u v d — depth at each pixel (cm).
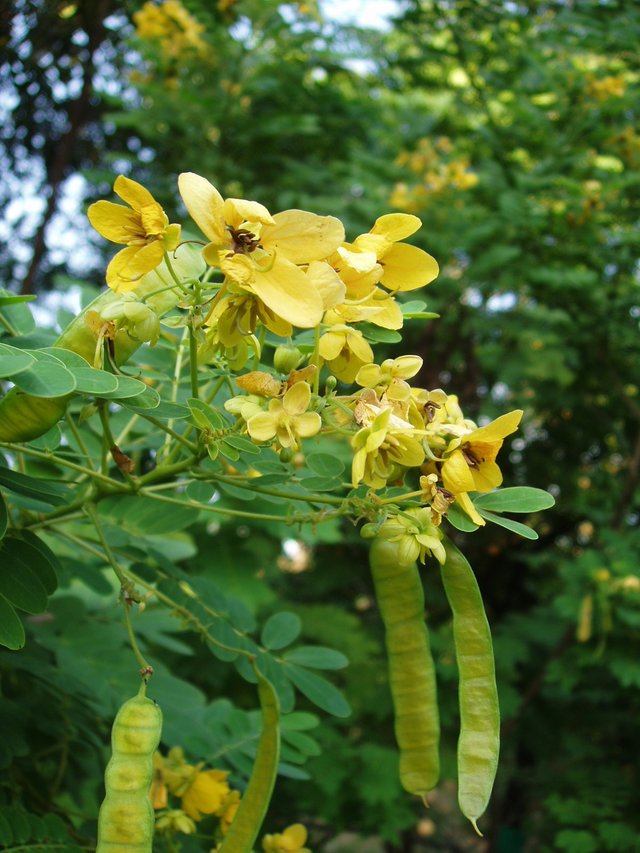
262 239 136
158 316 158
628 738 588
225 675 470
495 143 587
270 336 212
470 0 559
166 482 213
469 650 158
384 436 140
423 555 152
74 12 434
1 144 488
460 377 673
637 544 512
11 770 207
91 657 245
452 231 562
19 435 144
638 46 554
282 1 547
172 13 532
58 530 205
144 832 135
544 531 779
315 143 637
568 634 518
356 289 152
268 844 227
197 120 557
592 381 645
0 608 157
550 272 537
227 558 453
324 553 722
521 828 668
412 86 641
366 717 563
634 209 569
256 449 151
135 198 141
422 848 835
